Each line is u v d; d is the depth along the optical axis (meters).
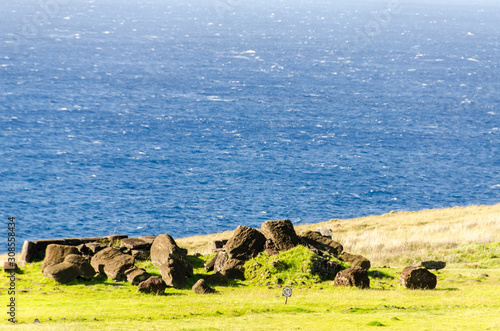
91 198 136.38
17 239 109.25
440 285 39.00
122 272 37.69
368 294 35.53
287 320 27.88
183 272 38.56
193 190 147.38
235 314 29.86
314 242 46.28
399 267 49.28
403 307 31.50
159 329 25.59
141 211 128.88
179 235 115.38
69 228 116.19
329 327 25.80
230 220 125.56
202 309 30.72
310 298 34.25
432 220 84.62
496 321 26.92
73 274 36.59
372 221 87.31
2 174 150.75
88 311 29.55
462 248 56.94
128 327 26.02
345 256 45.00
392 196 148.12
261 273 40.28
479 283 39.75
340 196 146.38
